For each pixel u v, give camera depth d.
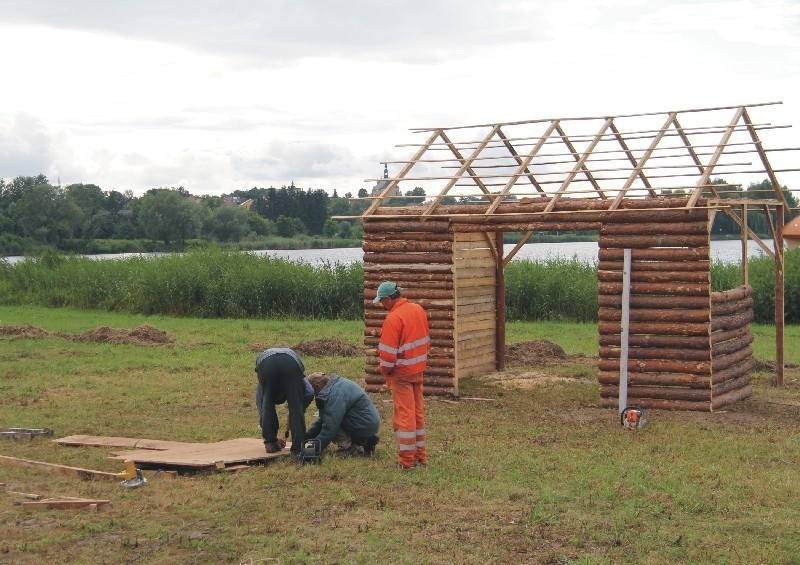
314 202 88.50
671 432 12.29
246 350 21.25
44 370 18.09
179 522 8.40
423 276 15.55
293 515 8.60
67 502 8.81
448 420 13.31
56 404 14.66
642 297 13.96
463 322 17.28
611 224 14.12
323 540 7.86
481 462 10.62
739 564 7.24
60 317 30.02
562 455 10.97
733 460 10.71
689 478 9.85
